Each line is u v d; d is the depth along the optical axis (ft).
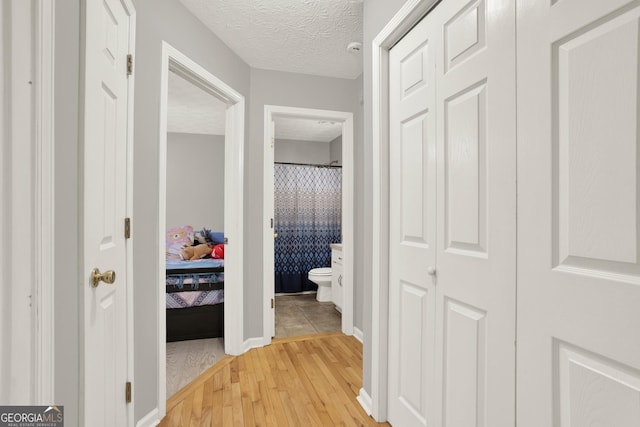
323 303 13.78
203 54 7.11
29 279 2.28
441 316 4.27
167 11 5.97
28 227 2.27
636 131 2.23
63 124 2.97
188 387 6.73
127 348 4.71
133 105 4.80
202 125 15.60
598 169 2.46
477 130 3.66
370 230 6.06
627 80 2.28
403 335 5.16
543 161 2.85
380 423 5.52
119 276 4.41
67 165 3.04
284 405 6.08
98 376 3.72
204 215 17.22
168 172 16.80
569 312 2.64
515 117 3.14
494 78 3.40
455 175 4.02
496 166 3.38
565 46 2.69
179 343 9.35
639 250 2.22
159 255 5.79
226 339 8.50
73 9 3.11
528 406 3.00
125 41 4.54
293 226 15.69
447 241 4.20
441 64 4.27
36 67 2.32
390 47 5.56
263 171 9.23
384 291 5.57
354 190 9.99
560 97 2.73
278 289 15.43
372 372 5.74
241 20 7.02
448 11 4.12
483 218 3.59
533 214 2.95
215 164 17.39
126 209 4.64
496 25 3.36
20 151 2.19
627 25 2.27
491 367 3.45
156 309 5.69
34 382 2.31
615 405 2.36
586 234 2.54
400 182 5.27
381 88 5.58
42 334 2.37
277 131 15.80
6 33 2.07
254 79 9.16
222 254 12.97
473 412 3.71
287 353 8.54
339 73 9.68
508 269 3.24
